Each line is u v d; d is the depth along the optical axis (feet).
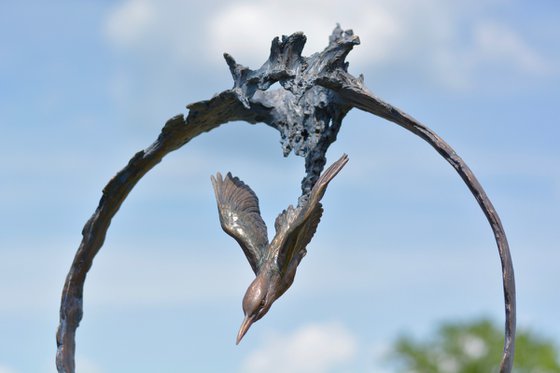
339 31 55.98
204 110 56.75
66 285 60.03
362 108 54.90
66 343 59.62
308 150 56.03
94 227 59.62
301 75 56.29
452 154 51.90
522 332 132.57
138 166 58.49
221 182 56.95
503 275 50.47
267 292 53.01
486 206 51.01
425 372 137.90
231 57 57.41
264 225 55.98
